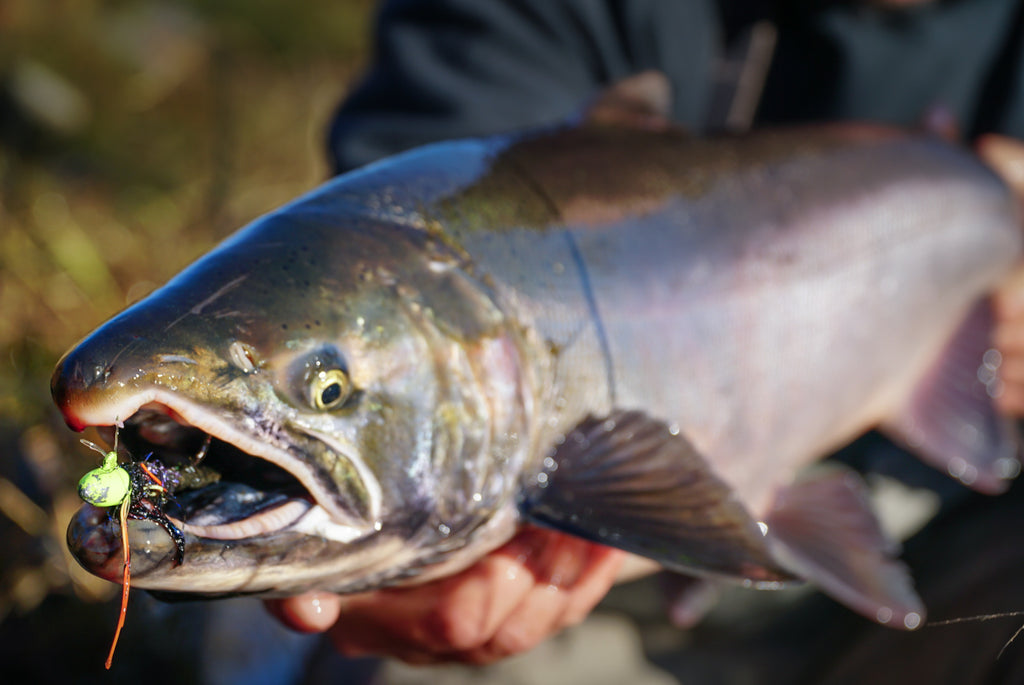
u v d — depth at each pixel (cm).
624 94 60
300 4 186
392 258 48
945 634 62
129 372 42
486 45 76
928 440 69
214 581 44
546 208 53
